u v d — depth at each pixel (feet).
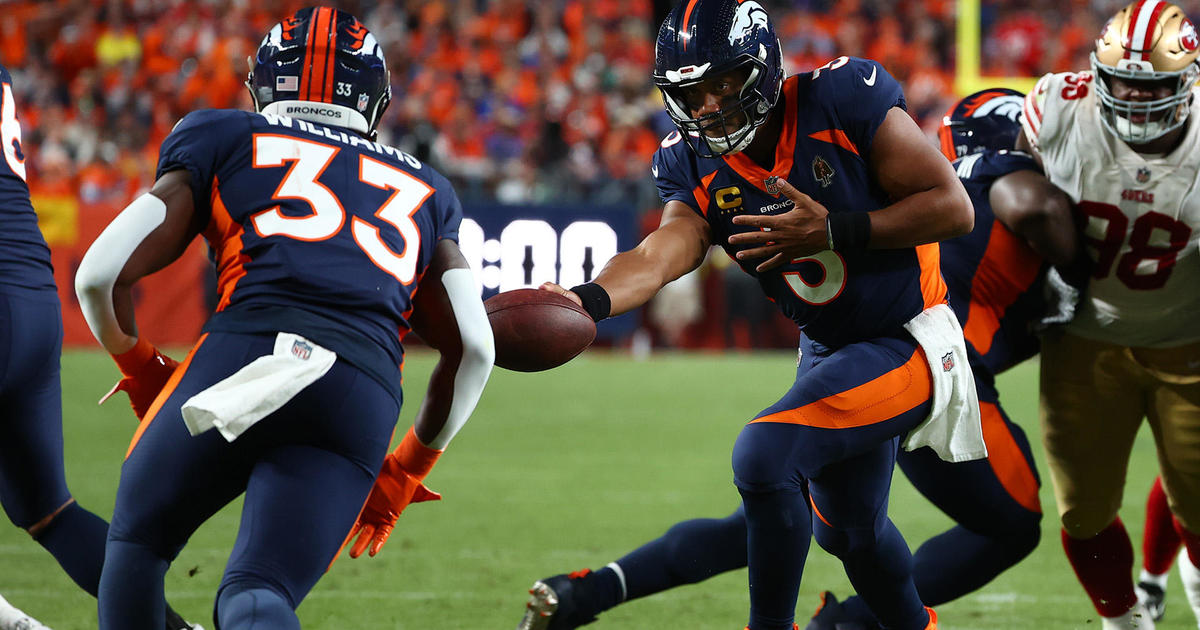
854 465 32.76
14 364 34.22
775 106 32.42
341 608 44.27
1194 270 38.96
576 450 84.02
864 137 32.09
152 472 26.21
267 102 29.91
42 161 168.14
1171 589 50.83
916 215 31.50
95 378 117.39
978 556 38.29
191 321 141.59
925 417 33.22
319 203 27.78
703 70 31.12
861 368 32.12
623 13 199.41
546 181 157.79
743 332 153.89
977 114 41.68
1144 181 38.32
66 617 42.24
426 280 28.94
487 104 185.06
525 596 46.32
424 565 51.52
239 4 197.98
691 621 43.32
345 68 29.71
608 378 127.65
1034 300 40.57
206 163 27.71
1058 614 44.68
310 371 26.12
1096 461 41.50
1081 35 200.85
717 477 73.82
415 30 198.18
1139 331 40.09
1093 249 39.52
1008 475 37.60
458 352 28.55
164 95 185.88
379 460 27.37
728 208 33.86
